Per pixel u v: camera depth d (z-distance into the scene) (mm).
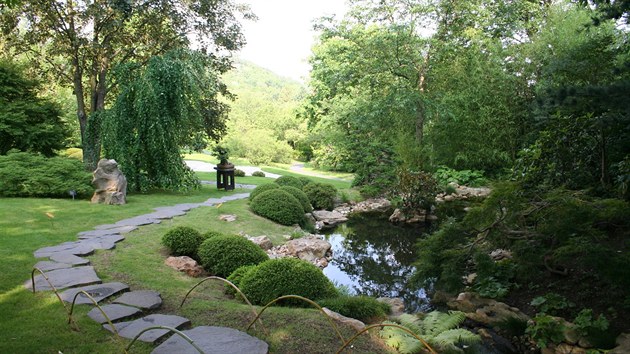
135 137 10227
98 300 3457
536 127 13750
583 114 6445
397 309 4754
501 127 16219
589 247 4340
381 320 3814
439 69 17500
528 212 5027
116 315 3160
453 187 14773
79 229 6051
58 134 11930
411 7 17141
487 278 5336
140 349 2672
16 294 3516
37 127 11398
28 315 3125
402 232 10047
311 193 12312
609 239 5266
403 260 7762
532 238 5188
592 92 4836
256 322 3197
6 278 3867
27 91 12383
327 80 19016
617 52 9609
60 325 2969
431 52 17250
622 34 11383
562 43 13930
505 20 17234
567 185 6258
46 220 6441
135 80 10344
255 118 40156
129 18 11984
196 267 4785
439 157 17812
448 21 17469
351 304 3840
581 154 6465
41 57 13016
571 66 10859
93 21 11961
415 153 16531
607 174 6418
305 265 4223
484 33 17297
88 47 11766
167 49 13492
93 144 10883
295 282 3994
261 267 4141
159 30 13344
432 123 18016
